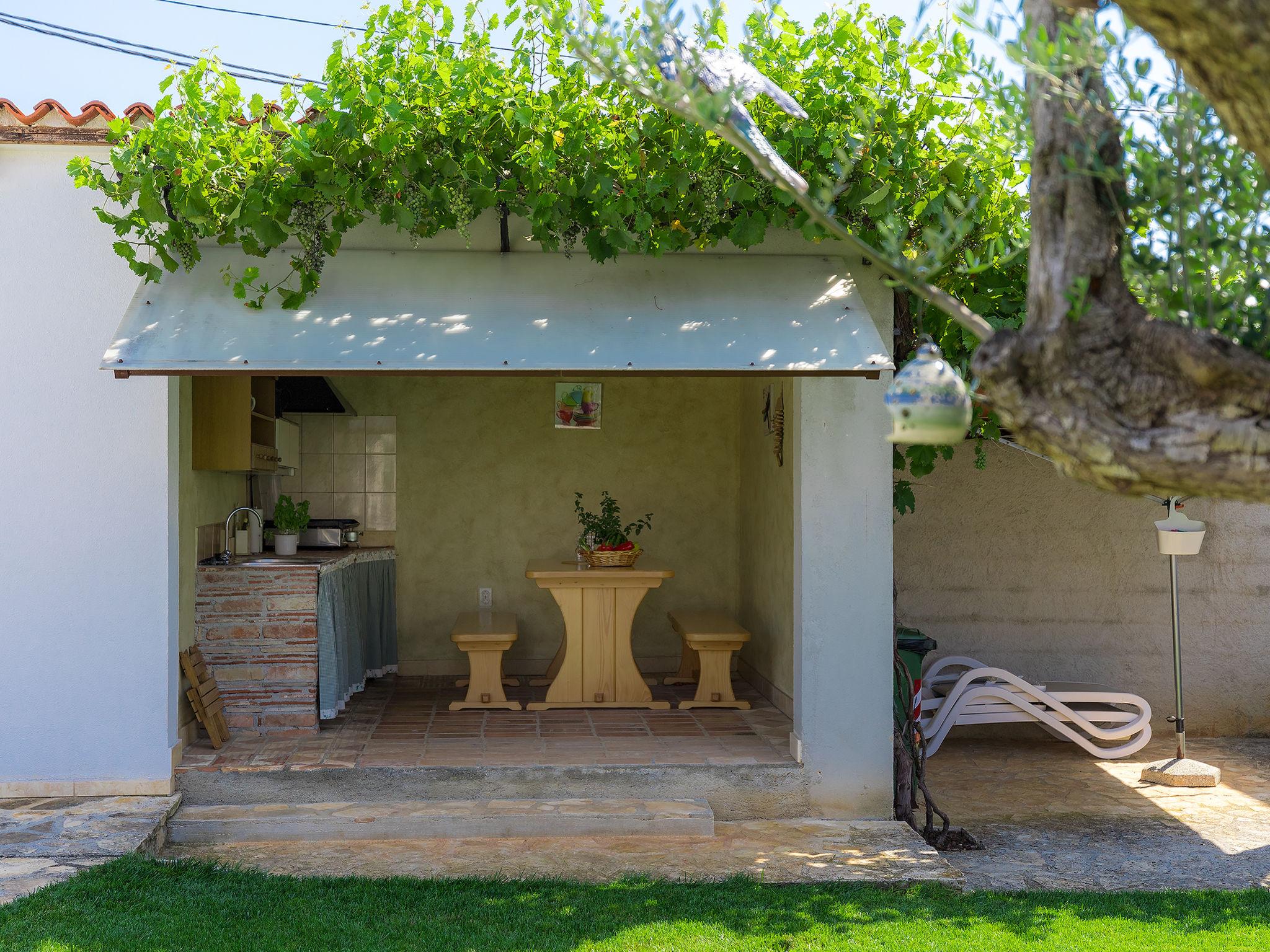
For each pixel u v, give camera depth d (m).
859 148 6.72
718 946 5.38
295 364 6.37
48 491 7.32
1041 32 3.31
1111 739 10.27
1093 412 3.20
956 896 6.36
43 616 7.32
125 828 6.66
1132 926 5.81
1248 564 11.24
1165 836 7.89
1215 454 3.07
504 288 7.25
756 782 7.67
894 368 7.16
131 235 7.34
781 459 9.76
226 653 8.45
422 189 7.00
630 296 7.25
